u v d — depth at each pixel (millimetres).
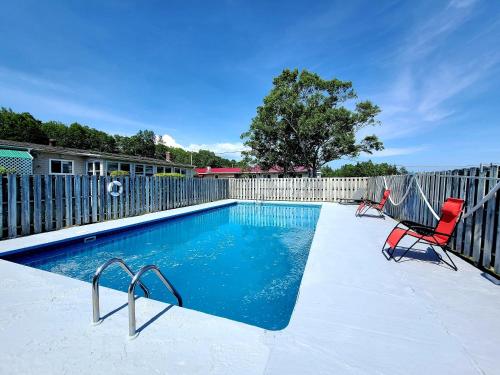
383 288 3127
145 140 55406
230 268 5281
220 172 40219
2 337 2186
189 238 7746
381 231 6656
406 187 8070
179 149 71250
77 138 44938
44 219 6566
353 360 1874
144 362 1861
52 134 42531
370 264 4027
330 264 4027
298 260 5770
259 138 22891
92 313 2576
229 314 3531
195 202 13414
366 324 2346
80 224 7461
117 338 2154
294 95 21016
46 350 2008
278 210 13312
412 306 2682
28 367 1828
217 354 1941
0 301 2834
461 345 2057
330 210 11234
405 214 8062
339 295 2938
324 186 15625
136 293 4094
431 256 4477
